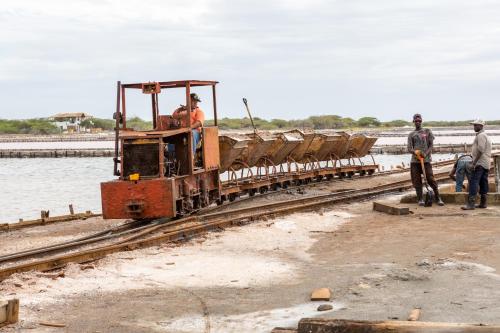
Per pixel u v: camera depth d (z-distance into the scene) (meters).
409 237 12.31
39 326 7.04
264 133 23.28
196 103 17.27
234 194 20.47
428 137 16.77
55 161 97.88
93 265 10.15
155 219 15.98
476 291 8.05
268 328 6.88
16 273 9.49
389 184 22.23
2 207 39.06
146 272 9.77
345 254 10.92
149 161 15.41
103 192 15.12
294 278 9.23
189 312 7.57
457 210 15.77
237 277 9.36
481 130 15.54
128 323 7.15
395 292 8.17
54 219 18.09
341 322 6.03
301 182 25.70
